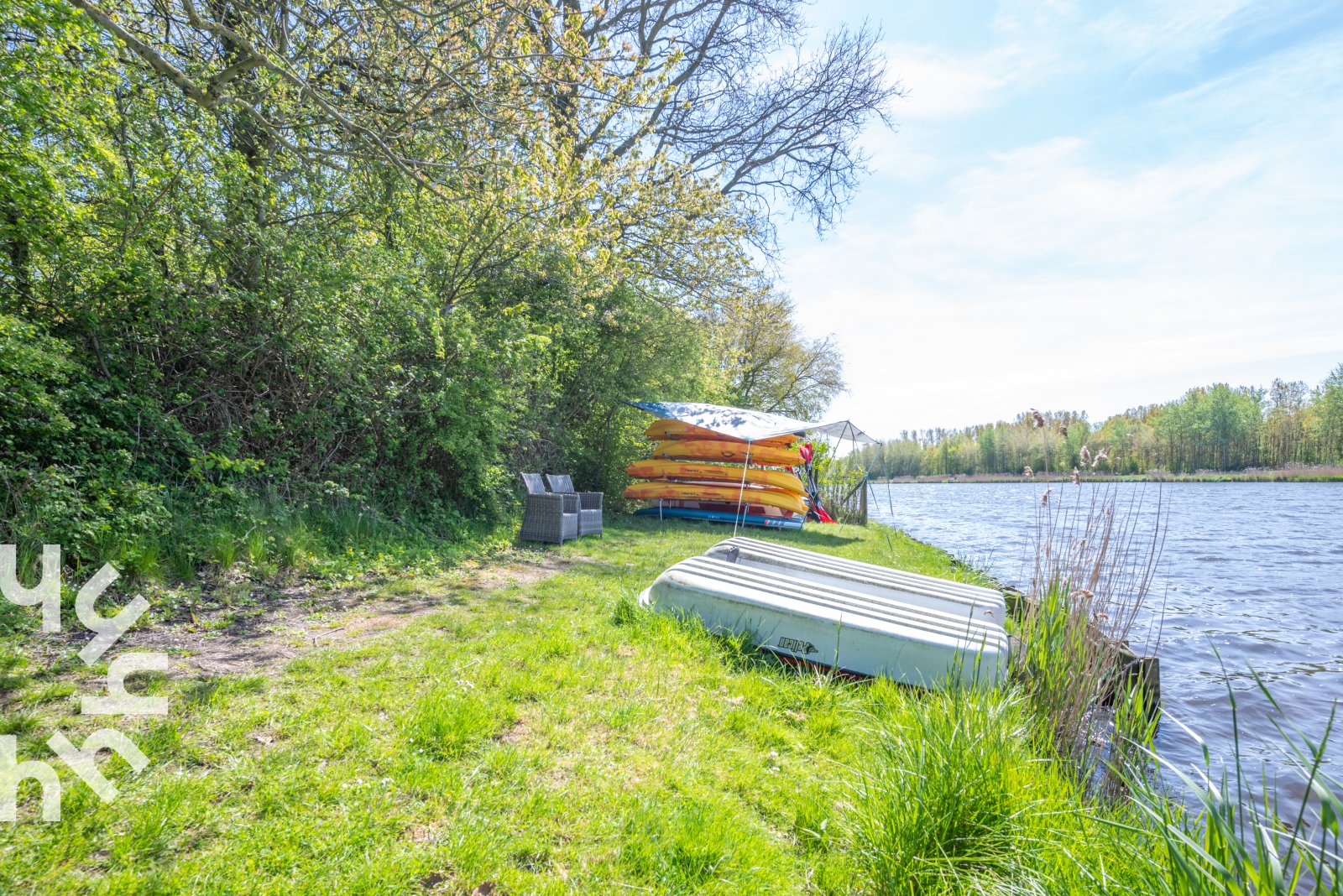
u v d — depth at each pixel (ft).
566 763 9.25
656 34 58.44
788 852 8.01
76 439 17.48
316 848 6.82
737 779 9.45
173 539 17.66
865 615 15.57
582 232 33.30
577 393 45.98
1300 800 11.63
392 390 26.25
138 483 17.38
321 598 17.44
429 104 26.76
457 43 25.70
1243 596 32.19
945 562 35.78
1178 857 5.74
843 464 64.44
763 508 44.57
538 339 32.04
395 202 31.83
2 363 14.56
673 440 47.47
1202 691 18.12
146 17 23.00
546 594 19.45
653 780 9.05
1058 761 9.76
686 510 45.52
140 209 19.17
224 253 22.02
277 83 24.27
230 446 21.08
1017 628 18.07
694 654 14.42
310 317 23.13
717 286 50.80
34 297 18.54
